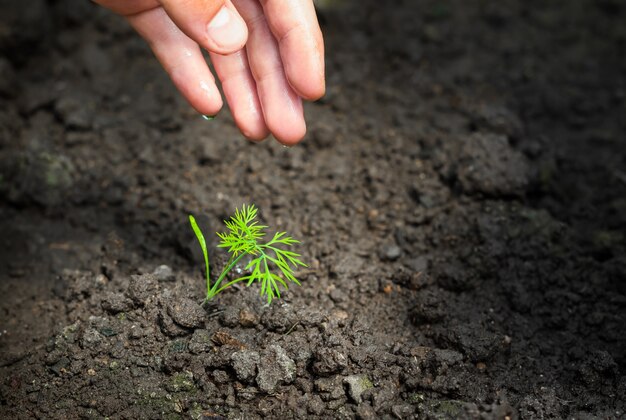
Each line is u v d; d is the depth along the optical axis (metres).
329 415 0.45
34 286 0.51
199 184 0.55
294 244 0.52
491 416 0.44
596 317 0.49
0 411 0.46
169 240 0.52
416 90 0.62
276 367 0.45
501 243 0.51
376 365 0.46
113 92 0.61
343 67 0.62
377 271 0.51
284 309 0.47
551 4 0.69
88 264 0.52
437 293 0.50
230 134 0.58
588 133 0.60
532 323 0.49
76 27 0.64
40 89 0.61
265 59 0.45
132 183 0.56
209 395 0.45
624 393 0.46
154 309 0.47
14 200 0.55
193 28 0.42
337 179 0.56
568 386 0.46
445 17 0.67
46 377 0.46
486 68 0.64
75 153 0.58
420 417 0.44
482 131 0.58
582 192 0.56
